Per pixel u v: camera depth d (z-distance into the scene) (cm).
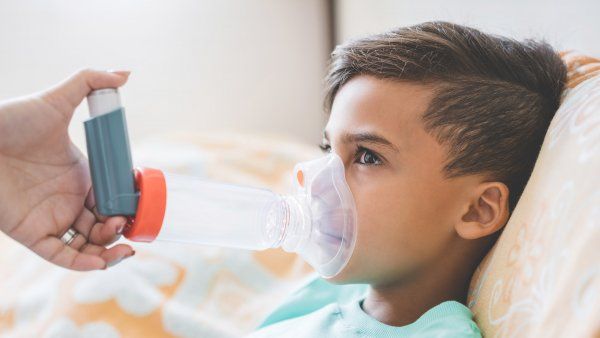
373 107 69
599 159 53
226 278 116
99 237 69
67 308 105
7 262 124
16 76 170
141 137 181
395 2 137
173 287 113
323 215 71
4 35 168
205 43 182
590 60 74
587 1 79
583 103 61
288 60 187
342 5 177
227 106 186
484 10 103
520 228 62
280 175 139
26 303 109
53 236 68
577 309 46
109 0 174
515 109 71
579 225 51
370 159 71
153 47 178
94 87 65
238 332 104
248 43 184
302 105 189
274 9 184
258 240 68
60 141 68
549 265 53
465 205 70
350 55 74
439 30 76
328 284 94
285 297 104
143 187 58
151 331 103
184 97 182
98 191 58
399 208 69
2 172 65
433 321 67
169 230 64
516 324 55
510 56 74
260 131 188
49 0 169
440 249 71
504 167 70
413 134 68
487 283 66
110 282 109
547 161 62
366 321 75
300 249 72
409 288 74
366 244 70
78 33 173
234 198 67
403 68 70
